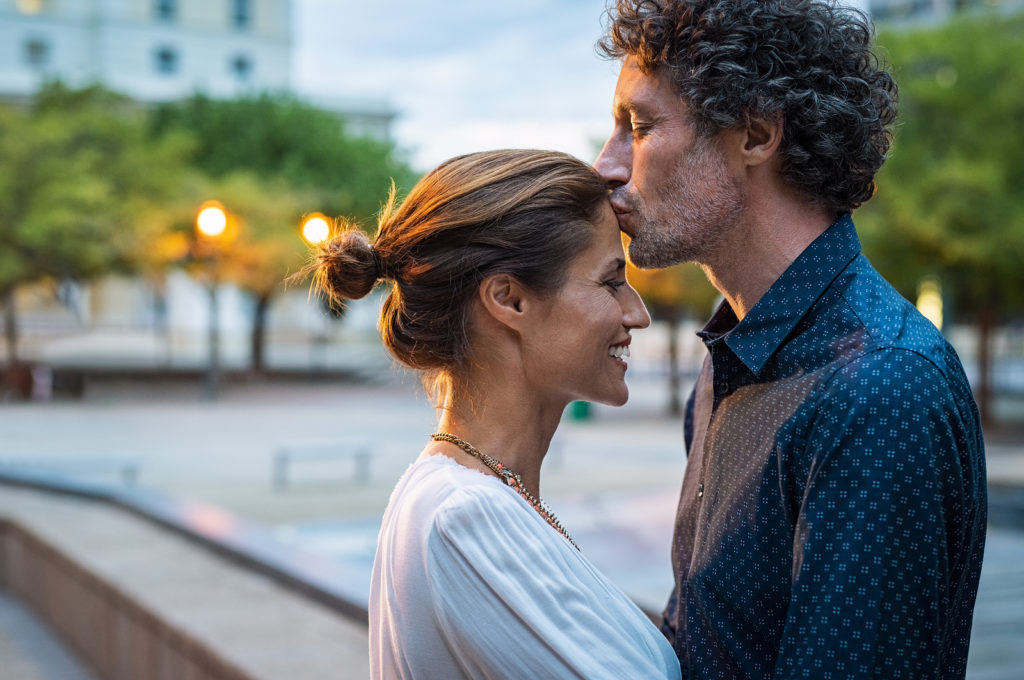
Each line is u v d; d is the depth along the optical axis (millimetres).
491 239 1188
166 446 16438
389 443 17359
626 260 1281
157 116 31125
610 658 1082
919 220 15750
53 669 4559
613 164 1293
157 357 37031
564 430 19469
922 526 1047
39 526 5570
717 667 1221
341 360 36656
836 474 1077
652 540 8594
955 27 17500
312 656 3176
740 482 1215
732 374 1280
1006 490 10141
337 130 31891
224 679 3152
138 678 3949
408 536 1138
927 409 1066
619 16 1248
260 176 29562
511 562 1084
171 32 47875
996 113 16344
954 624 1195
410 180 31641
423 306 1226
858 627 1037
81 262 24703
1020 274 16375
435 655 1110
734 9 1175
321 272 1294
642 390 29531
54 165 24156
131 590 4078
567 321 1214
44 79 29344
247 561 4477
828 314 1190
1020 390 26188
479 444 1252
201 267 24484
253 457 15289
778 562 1169
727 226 1243
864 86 1219
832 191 1220
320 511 10539
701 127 1217
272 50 49625
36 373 24703
